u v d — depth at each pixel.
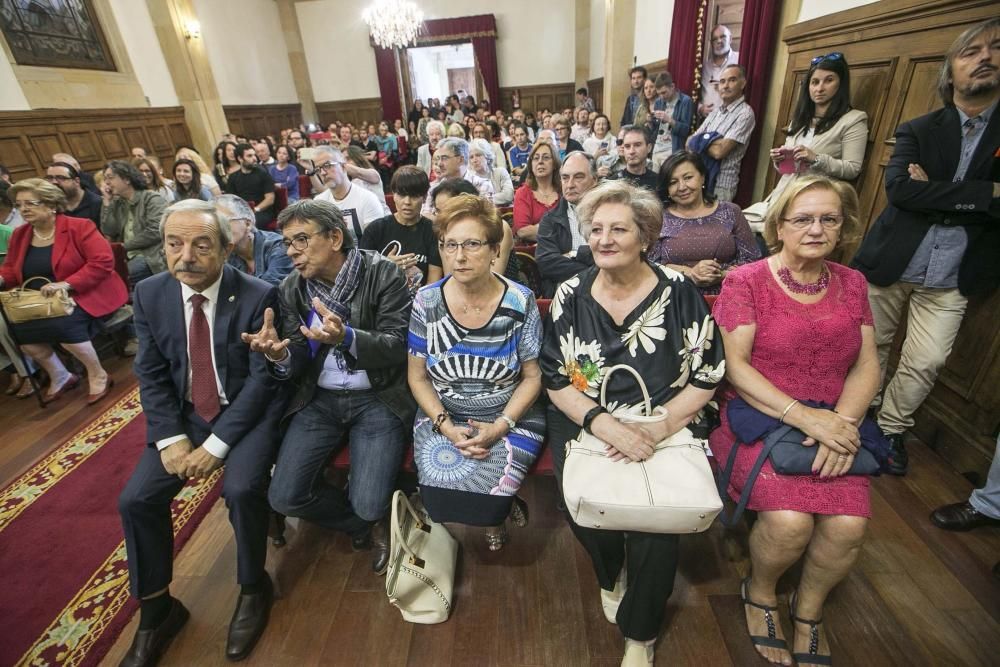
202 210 1.31
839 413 1.22
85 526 1.84
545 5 10.44
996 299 1.61
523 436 1.42
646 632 1.18
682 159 1.83
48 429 2.46
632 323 1.26
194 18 7.48
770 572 1.24
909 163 1.55
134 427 2.46
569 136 6.15
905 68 1.93
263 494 1.39
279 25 10.60
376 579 1.56
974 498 1.52
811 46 2.57
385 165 8.62
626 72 6.94
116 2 6.34
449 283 1.37
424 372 1.46
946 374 1.85
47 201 2.50
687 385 1.29
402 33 8.84
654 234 1.23
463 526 1.73
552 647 1.32
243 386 1.47
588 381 1.30
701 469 1.14
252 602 1.39
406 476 1.58
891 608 1.36
